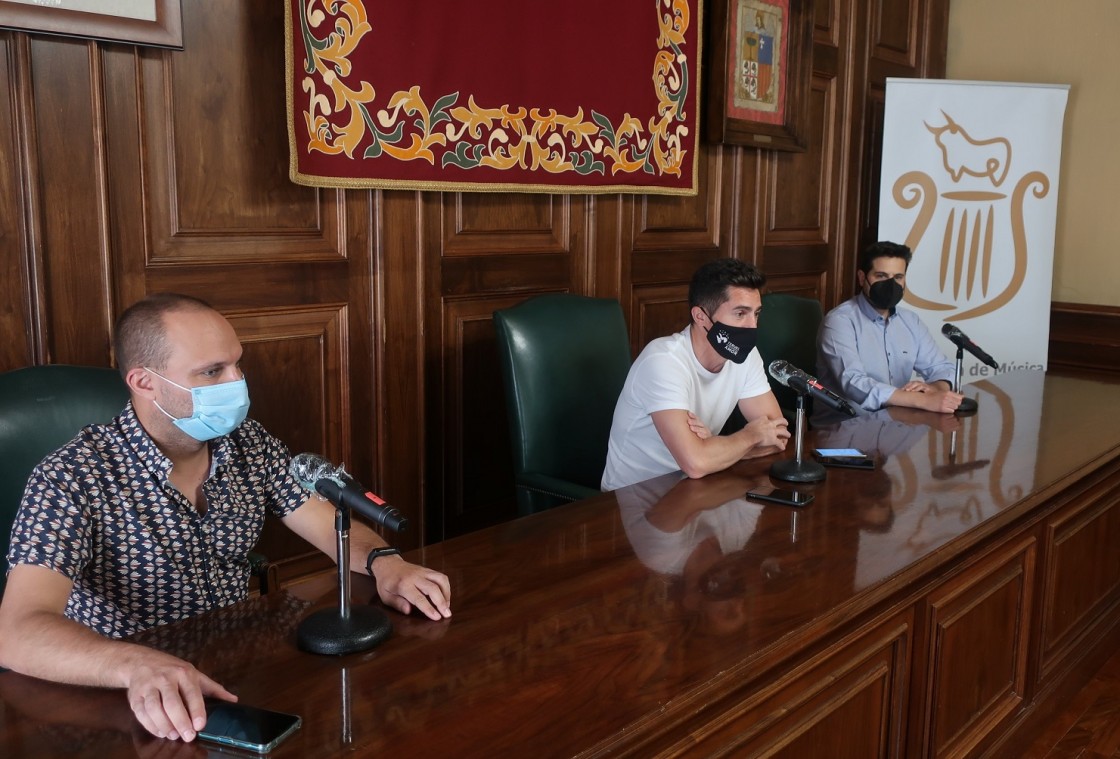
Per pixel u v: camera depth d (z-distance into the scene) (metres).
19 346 2.17
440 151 2.90
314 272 2.71
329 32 2.58
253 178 2.56
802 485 2.22
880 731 1.76
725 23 3.80
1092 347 4.84
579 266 3.50
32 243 2.15
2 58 2.08
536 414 2.70
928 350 3.77
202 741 1.12
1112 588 2.95
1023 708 2.37
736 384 2.64
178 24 2.30
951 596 1.91
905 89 4.63
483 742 1.13
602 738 1.14
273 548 2.73
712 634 1.43
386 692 1.25
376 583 1.58
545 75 3.16
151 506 1.50
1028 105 4.63
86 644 1.22
